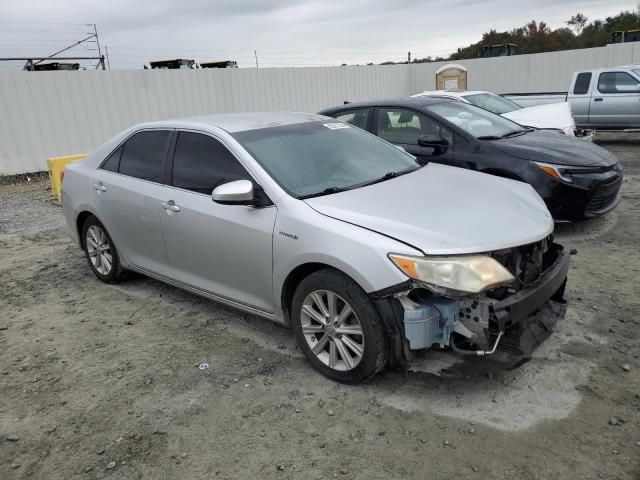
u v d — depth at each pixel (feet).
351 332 10.74
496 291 10.11
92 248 17.89
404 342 10.02
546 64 62.18
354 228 10.44
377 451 9.23
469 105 24.02
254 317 14.78
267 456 9.31
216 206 12.84
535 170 19.10
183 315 15.20
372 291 9.95
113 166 16.38
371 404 10.50
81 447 9.87
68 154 42.75
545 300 10.55
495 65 65.67
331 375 11.28
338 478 8.70
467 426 9.70
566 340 12.34
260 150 12.92
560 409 9.98
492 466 8.71
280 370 11.98
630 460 8.63
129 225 15.60
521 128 23.45
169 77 47.75
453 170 14.39
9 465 9.53
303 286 11.27
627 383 10.61
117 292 17.22
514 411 10.02
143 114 46.57
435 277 9.48
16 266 20.56
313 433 9.81
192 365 12.44
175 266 14.55
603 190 19.02
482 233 10.14
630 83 41.22
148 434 10.09
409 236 9.98
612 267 16.58
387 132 22.95
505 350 10.31
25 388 11.94
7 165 39.96
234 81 52.54
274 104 56.39
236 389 11.35
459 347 10.32
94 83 43.47
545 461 8.74
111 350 13.39
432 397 10.59
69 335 14.38
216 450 9.55
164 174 14.53
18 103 39.88
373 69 67.15
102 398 11.35
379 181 13.00
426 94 36.50
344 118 24.32
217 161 13.32
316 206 11.27
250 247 12.08
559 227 21.12
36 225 26.96
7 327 15.12
